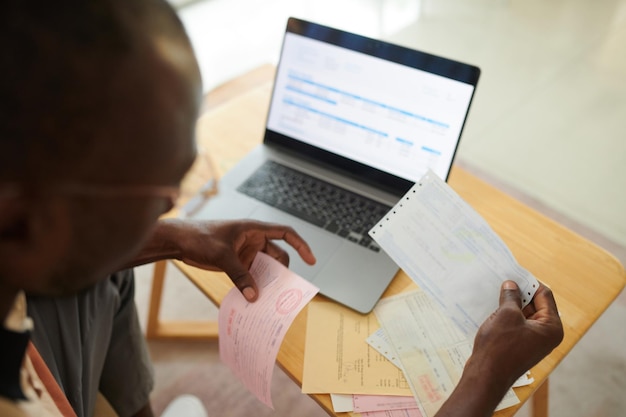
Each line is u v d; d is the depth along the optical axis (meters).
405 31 2.80
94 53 0.35
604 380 1.52
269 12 2.88
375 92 1.04
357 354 0.81
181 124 0.41
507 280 0.74
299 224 1.00
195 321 1.66
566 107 2.33
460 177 1.10
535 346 0.66
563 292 0.90
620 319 1.64
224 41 2.65
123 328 0.99
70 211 0.38
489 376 0.64
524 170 2.08
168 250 0.86
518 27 2.79
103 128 0.36
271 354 0.75
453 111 0.99
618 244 1.83
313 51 1.07
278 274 0.82
